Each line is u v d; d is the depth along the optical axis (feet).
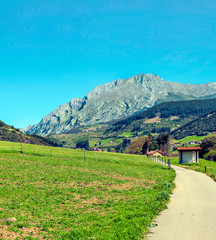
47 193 82.02
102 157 235.40
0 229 47.67
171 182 114.32
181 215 60.75
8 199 70.28
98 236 45.09
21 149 224.94
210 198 81.71
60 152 247.29
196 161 266.98
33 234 46.75
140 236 45.29
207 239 44.32
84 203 72.54
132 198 80.12
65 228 50.85
